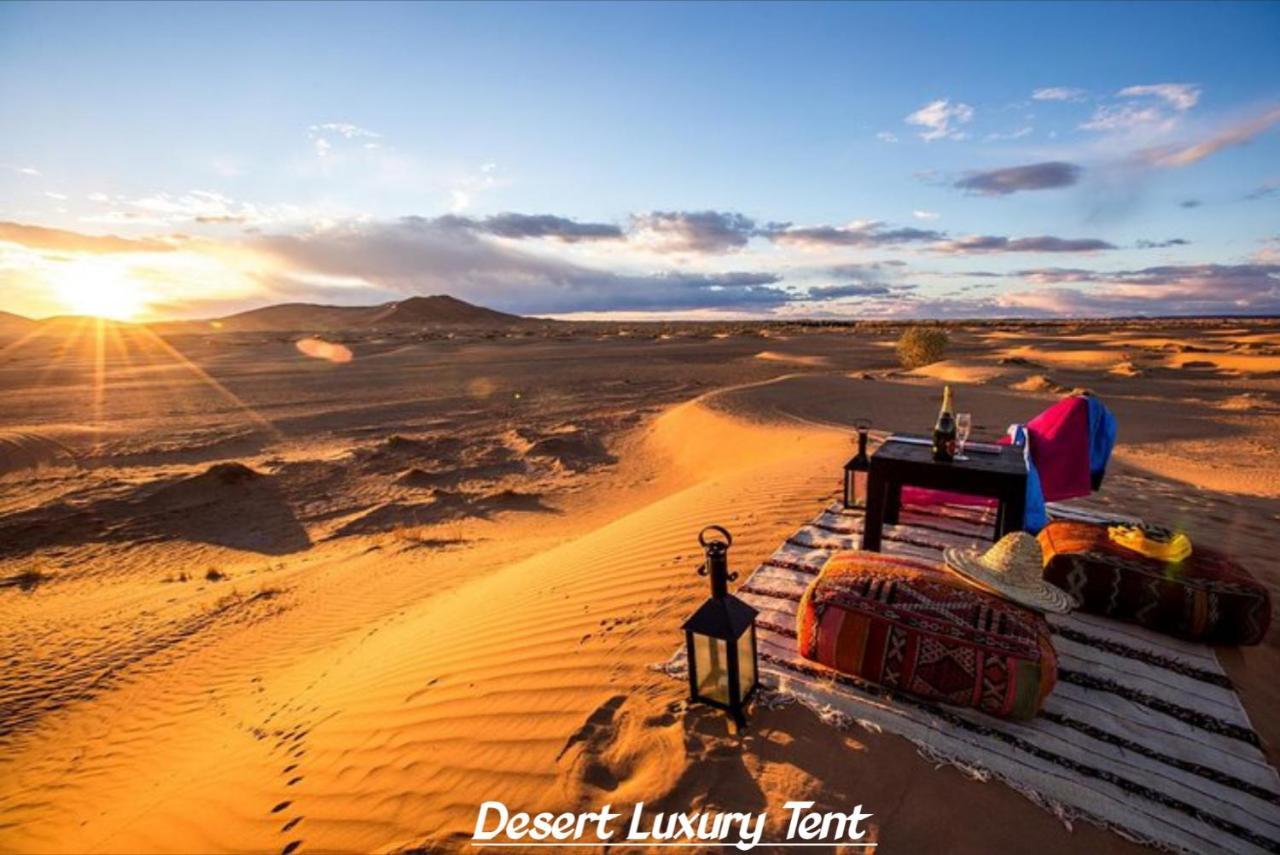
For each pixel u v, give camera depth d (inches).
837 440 522.0
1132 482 319.9
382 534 493.0
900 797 98.0
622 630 163.9
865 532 189.2
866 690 123.1
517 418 978.7
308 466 677.3
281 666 262.5
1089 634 146.7
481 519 523.8
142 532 510.3
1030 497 182.1
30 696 253.3
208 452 772.0
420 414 1024.9
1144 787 101.3
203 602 352.8
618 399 1165.7
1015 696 112.3
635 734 116.8
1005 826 93.0
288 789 138.6
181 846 130.7
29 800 186.2
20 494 591.2
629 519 335.0
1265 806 98.5
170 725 224.4
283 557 453.1
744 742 111.0
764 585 175.5
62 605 361.4
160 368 1845.5
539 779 110.8
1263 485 355.6
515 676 153.3
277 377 1563.7
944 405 178.2
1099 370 1386.6
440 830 105.0
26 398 1215.6
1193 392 999.0
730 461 605.9
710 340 2952.8
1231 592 137.9
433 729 140.1
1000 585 126.9
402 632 247.9
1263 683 130.8
